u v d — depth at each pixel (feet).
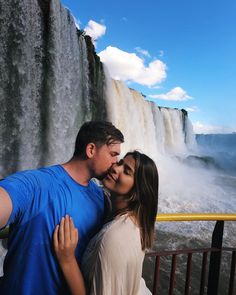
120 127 67.00
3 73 41.42
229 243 29.84
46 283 4.19
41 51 45.57
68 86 51.47
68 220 4.28
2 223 3.82
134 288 4.09
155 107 88.12
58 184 4.43
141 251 4.19
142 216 4.36
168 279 21.86
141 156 4.52
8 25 40.24
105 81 62.18
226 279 22.40
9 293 4.19
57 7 45.88
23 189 4.07
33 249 4.13
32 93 45.57
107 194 4.97
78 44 53.93
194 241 29.73
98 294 3.93
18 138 44.19
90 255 4.20
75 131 55.83
